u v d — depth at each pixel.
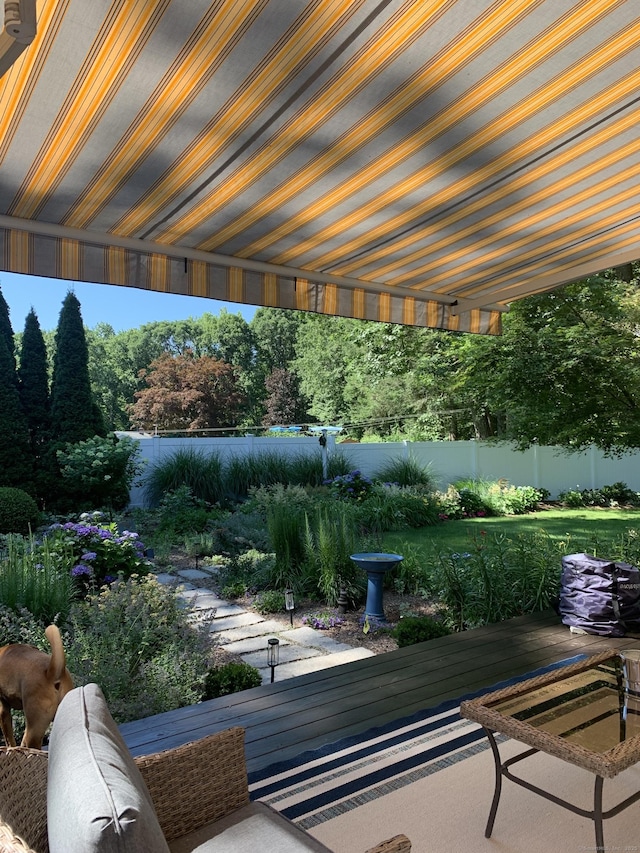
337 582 7.46
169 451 15.09
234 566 8.52
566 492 19.47
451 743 3.54
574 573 5.68
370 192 3.13
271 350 41.91
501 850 2.61
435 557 8.20
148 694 4.21
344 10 1.91
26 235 3.22
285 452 15.98
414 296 4.81
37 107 2.28
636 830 2.74
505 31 2.05
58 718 1.60
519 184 3.15
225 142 2.60
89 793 1.18
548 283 4.62
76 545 7.20
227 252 3.81
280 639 6.27
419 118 2.52
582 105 2.49
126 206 3.11
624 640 5.34
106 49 2.01
